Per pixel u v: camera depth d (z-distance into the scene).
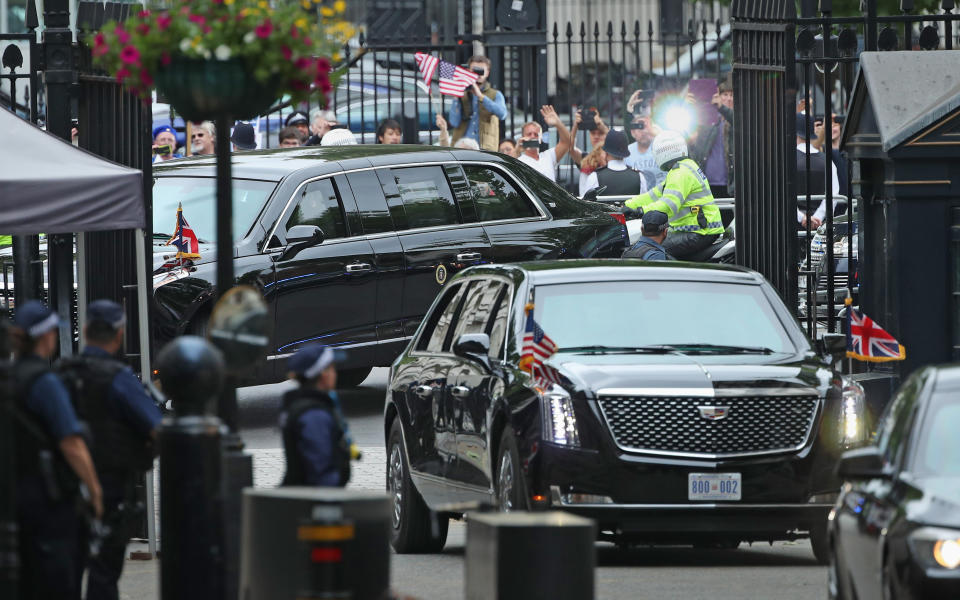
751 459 38.56
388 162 62.75
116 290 46.62
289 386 71.94
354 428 61.88
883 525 27.27
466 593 26.94
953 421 28.78
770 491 38.56
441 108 88.88
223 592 28.08
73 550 28.77
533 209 64.94
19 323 29.45
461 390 42.38
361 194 61.81
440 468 43.53
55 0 47.09
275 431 61.69
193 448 27.98
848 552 29.61
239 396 69.88
